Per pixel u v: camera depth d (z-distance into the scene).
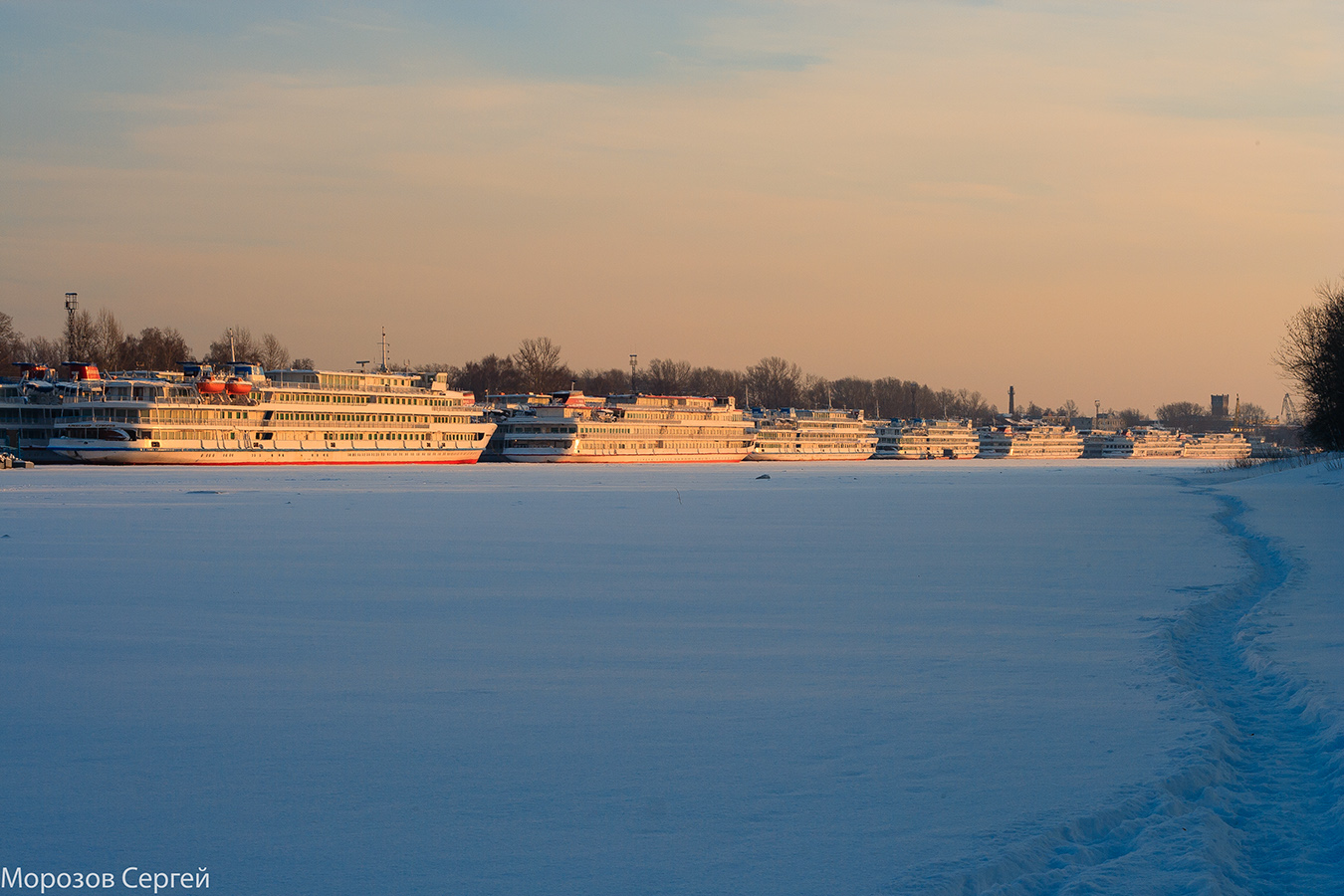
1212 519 62.50
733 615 28.25
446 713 18.30
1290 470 123.88
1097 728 16.83
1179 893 10.78
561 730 17.22
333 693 19.73
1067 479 150.88
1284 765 15.11
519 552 46.09
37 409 184.00
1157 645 23.19
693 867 11.80
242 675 21.25
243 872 11.72
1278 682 19.12
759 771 15.09
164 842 12.56
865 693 19.47
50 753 16.03
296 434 193.25
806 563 40.66
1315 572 33.47
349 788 14.45
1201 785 14.14
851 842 12.41
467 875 11.63
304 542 51.28
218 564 41.00
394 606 30.11
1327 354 115.19
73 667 22.00
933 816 13.17
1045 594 31.31
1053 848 12.23
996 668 21.34
